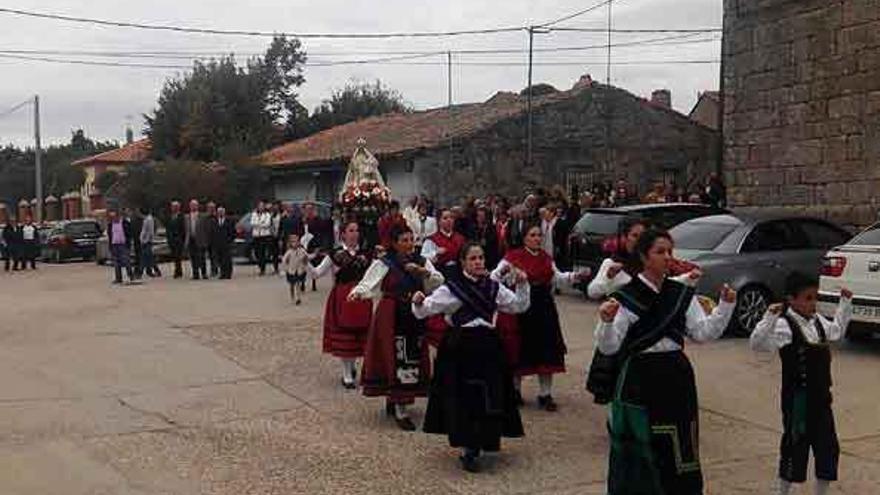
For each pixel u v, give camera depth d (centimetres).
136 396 897
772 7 1656
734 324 1193
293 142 4347
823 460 573
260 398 886
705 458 692
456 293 660
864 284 1031
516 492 616
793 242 1262
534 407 849
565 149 2902
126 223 2080
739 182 1742
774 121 1667
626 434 500
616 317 500
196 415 823
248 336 1233
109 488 626
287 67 4781
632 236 667
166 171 3416
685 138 3053
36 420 806
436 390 673
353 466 674
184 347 1155
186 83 4512
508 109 3025
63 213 5841
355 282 916
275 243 2175
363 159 1945
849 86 1527
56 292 1884
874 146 1490
